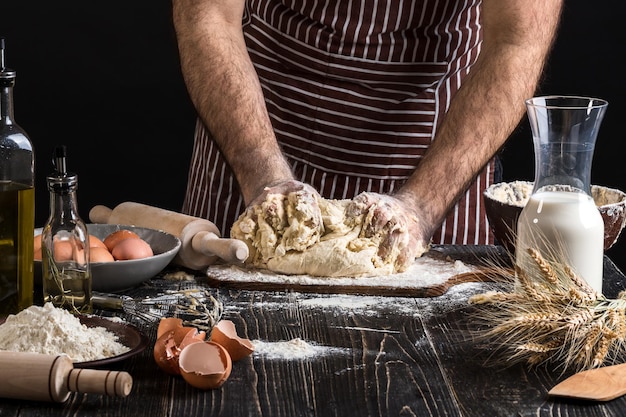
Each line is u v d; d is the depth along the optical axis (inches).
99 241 72.4
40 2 163.6
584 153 64.9
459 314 65.7
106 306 66.2
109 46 164.9
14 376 50.1
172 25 89.4
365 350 59.0
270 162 79.7
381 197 74.8
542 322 55.1
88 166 168.1
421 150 94.7
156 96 166.4
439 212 78.6
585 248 64.2
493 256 78.6
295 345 59.1
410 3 90.7
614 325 55.7
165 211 79.3
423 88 93.6
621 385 53.0
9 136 63.2
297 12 92.9
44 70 165.5
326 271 71.8
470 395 52.9
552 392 52.4
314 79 94.0
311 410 50.9
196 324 63.0
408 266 73.8
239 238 73.8
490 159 82.1
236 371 55.5
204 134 101.3
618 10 154.6
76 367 52.9
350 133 94.5
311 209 72.5
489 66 84.0
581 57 156.1
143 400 51.8
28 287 64.3
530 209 65.5
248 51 96.3
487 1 86.1
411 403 51.8
